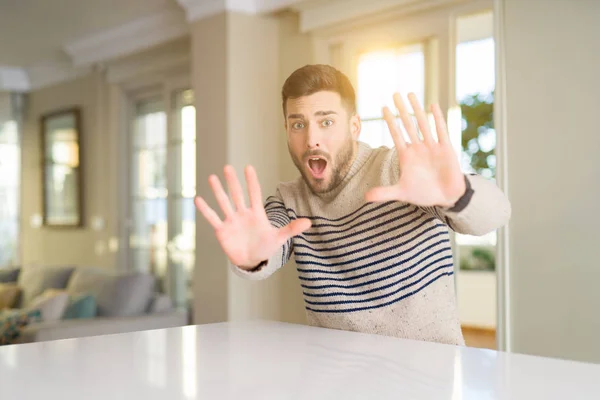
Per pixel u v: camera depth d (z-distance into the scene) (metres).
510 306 2.89
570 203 2.71
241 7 3.83
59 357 1.05
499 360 0.98
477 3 3.07
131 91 5.28
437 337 1.28
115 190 5.26
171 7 4.29
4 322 3.37
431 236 1.28
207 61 3.91
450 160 1.05
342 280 1.35
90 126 5.52
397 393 0.80
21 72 6.12
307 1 3.59
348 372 0.91
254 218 1.10
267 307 3.91
